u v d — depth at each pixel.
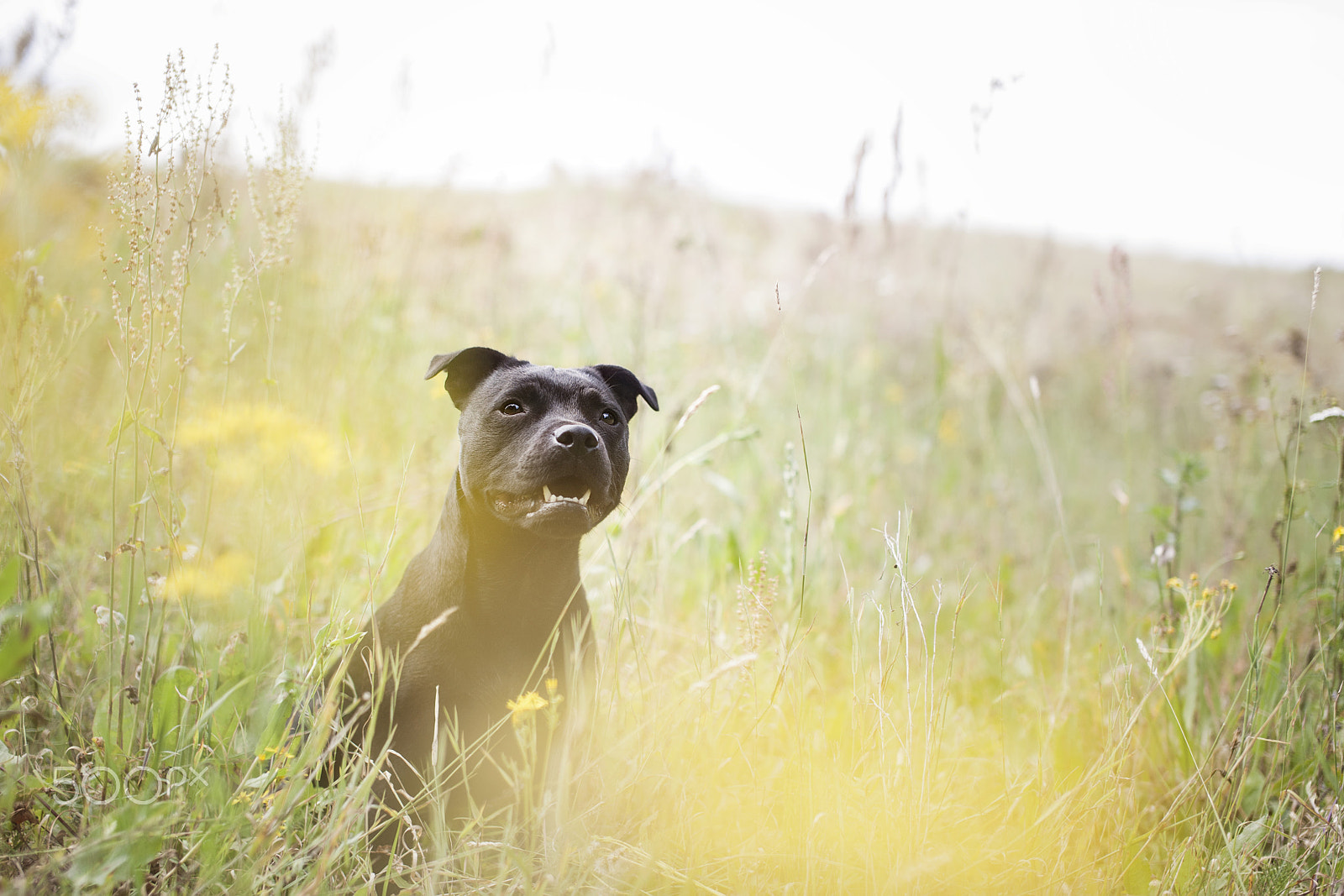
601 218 8.19
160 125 2.55
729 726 3.10
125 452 3.31
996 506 6.09
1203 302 11.05
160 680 2.49
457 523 2.85
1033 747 3.39
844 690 3.64
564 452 2.69
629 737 2.74
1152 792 3.20
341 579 3.48
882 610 2.81
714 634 3.65
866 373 6.70
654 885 2.47
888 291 7.06
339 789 2.34
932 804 2.74
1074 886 2.58
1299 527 5.02
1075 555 5.78
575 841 2.51
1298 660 3.43
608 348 6.48
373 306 5.45
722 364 6.35
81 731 2.52
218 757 2.43
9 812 2.19
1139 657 3.59
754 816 2.80
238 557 3.05
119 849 1.89
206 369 4.24
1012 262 15.34
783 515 3.60
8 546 2.72
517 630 2.90
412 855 2.52
